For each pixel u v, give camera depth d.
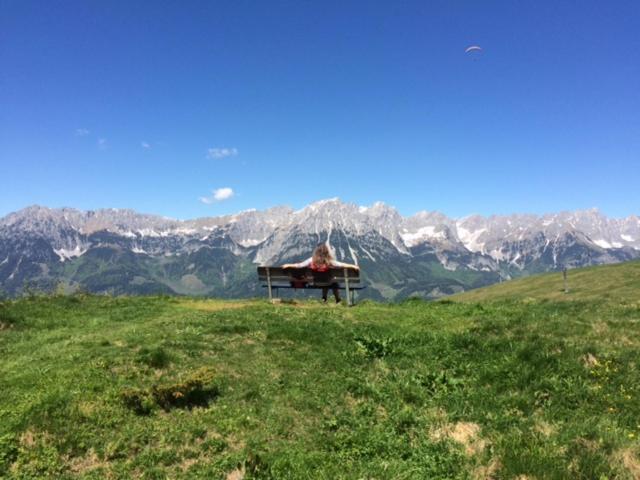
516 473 8.18
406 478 8.27
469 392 11.95
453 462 8.73
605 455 8.52
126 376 12.12
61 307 22.59
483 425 10.29
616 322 15.98
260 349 14.80
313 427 10.56
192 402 11.23
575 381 11.76
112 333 16.53
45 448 8.84
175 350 14.10
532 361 12.85
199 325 16.92
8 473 8.20
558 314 18.55
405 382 12.59
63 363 12.88
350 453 9.29
